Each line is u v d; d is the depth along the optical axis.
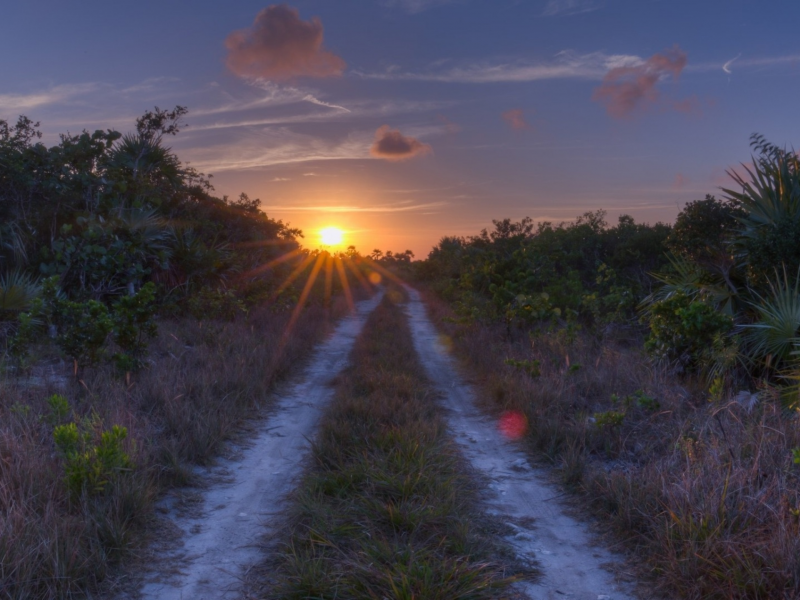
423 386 9.92
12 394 6.88
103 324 8.01
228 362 9.80
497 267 21.05
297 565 3.91
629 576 4.06
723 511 4.17
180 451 6.11
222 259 18.12
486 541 4.45
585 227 21.80
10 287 10.34
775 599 3.48
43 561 3.65
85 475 4.61
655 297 11.10
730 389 7.21
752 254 8.84
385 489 5.11
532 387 8.39
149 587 3.81
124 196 15.09
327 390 10.05
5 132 14.41
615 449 6.34
